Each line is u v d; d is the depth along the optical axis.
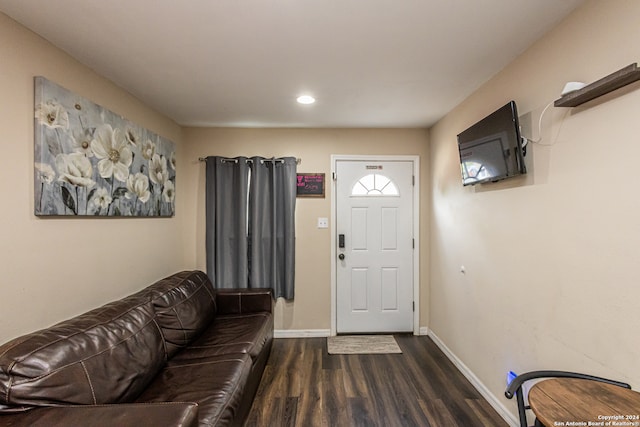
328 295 3.48
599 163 1.34
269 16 1.48
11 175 1.45
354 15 1.47
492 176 2.03
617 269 1.27
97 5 1.38
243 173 3.34
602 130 1.33
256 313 2.93
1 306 1.41
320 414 2.09
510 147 1.81
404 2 1.38
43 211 1.58
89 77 1.97
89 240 1.93
